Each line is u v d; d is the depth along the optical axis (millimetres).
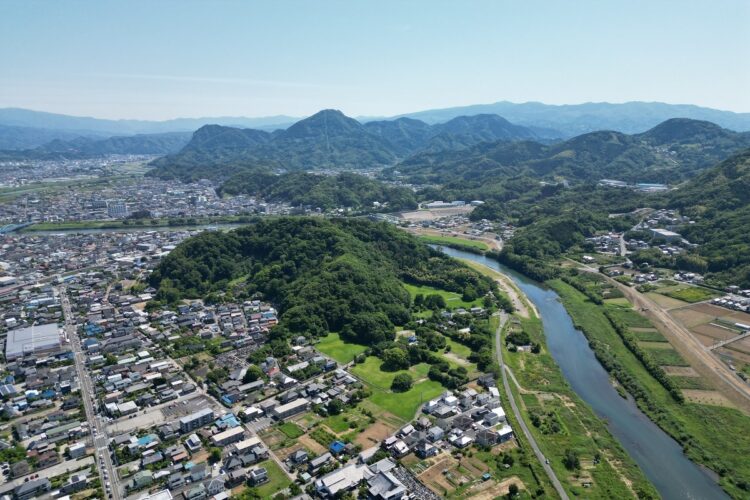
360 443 156625
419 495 133375
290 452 153000
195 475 140375
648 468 149000
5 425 168625
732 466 148125
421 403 181625
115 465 147500
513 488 132625
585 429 166250
